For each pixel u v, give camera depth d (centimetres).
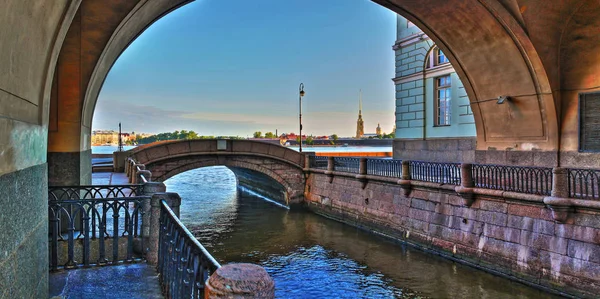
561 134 1285
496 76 1415
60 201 539
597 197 952
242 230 1836
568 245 982
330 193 2111
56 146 729
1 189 254
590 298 923
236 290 185
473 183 1267
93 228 618
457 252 1288
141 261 575
